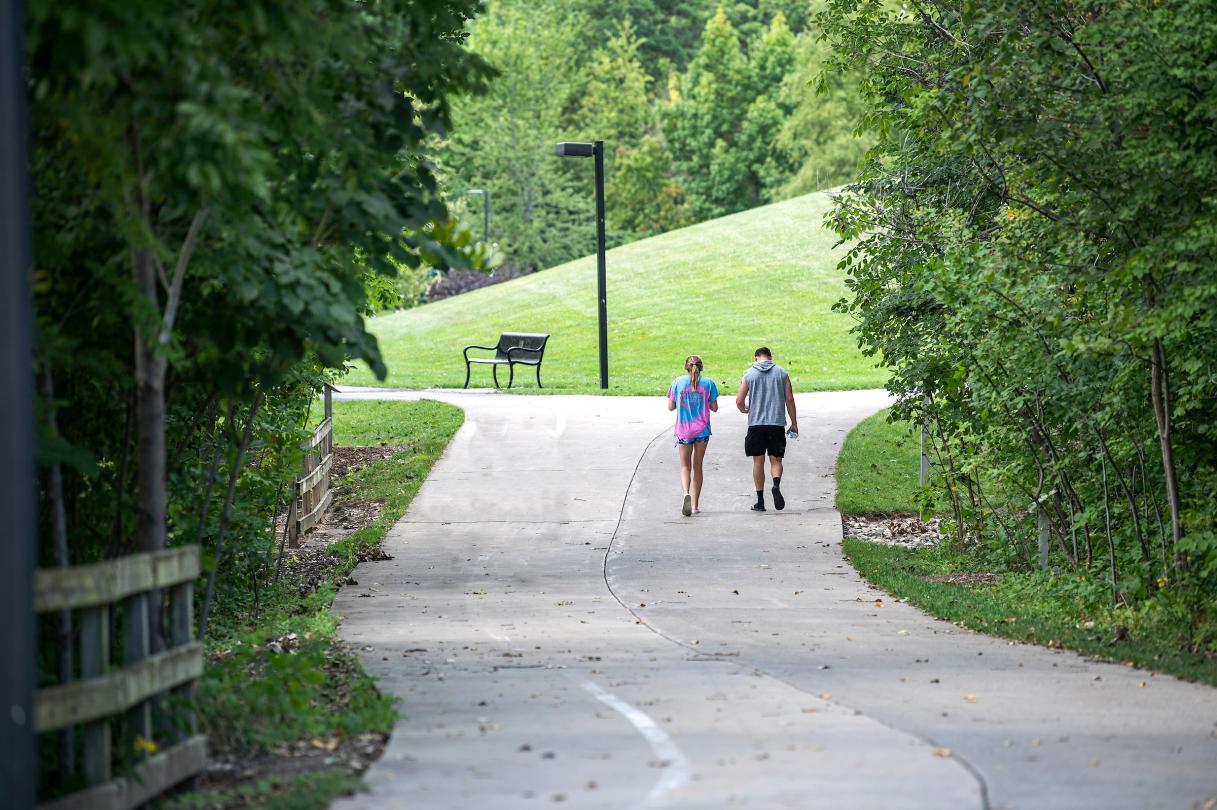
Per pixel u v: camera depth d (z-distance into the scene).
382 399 111.88
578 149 117.50
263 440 51.28
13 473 19.95
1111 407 46.66
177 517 39.94
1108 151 43.50
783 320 167.12
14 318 20.05
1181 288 41.19
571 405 106.06
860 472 80.88
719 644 42.56
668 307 177.38
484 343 169.75
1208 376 44.41
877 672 36.81
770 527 69.19
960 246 52.78
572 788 23.72
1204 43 39.00
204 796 24.59
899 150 64.44
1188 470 49.62
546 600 52.72
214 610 50.06
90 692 22.89
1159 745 27.56
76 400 33.66
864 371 137.38
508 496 76.44
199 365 33.75
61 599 22.22
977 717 30.33
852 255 65.12
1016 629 44.88
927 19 59.69
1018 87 44.69
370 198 30.70
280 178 30.28
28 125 24.78
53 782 26.97
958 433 63.19
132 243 25.73
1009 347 49.72
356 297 31.83
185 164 23.33
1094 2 42.81
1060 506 56.69
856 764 25.31
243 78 27.47
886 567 59.31
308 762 27.25
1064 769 25.42
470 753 26.66
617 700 32.31
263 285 29.45
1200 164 39.41
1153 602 43.97
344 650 41.31
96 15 20.78
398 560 62.38
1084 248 45.62
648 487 78.12
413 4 32.12
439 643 42.88
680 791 23.39
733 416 97.56
